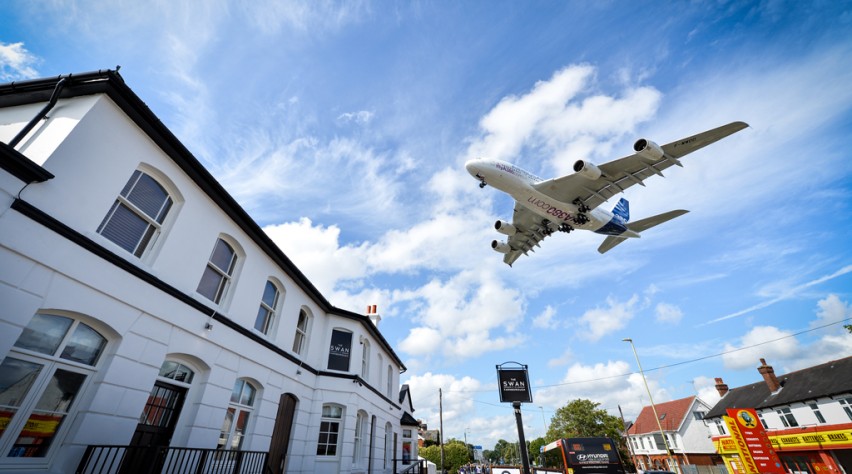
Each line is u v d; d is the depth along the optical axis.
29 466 4.21
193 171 7.03
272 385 9.30
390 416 16.91
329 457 10.98
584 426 39.75
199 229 7.31
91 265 5.06
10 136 5.32
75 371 4.91
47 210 4.54
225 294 8.23
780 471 12.38
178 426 6.52
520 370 9.75
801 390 23.52
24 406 4.32
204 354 7.05
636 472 36.34
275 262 10.03
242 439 8.22
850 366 21.56
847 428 19.00
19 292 4.16
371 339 15.04
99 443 4.89
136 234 6.06
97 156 5.31
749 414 13.30
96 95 5.47
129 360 5.48
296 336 11.37
